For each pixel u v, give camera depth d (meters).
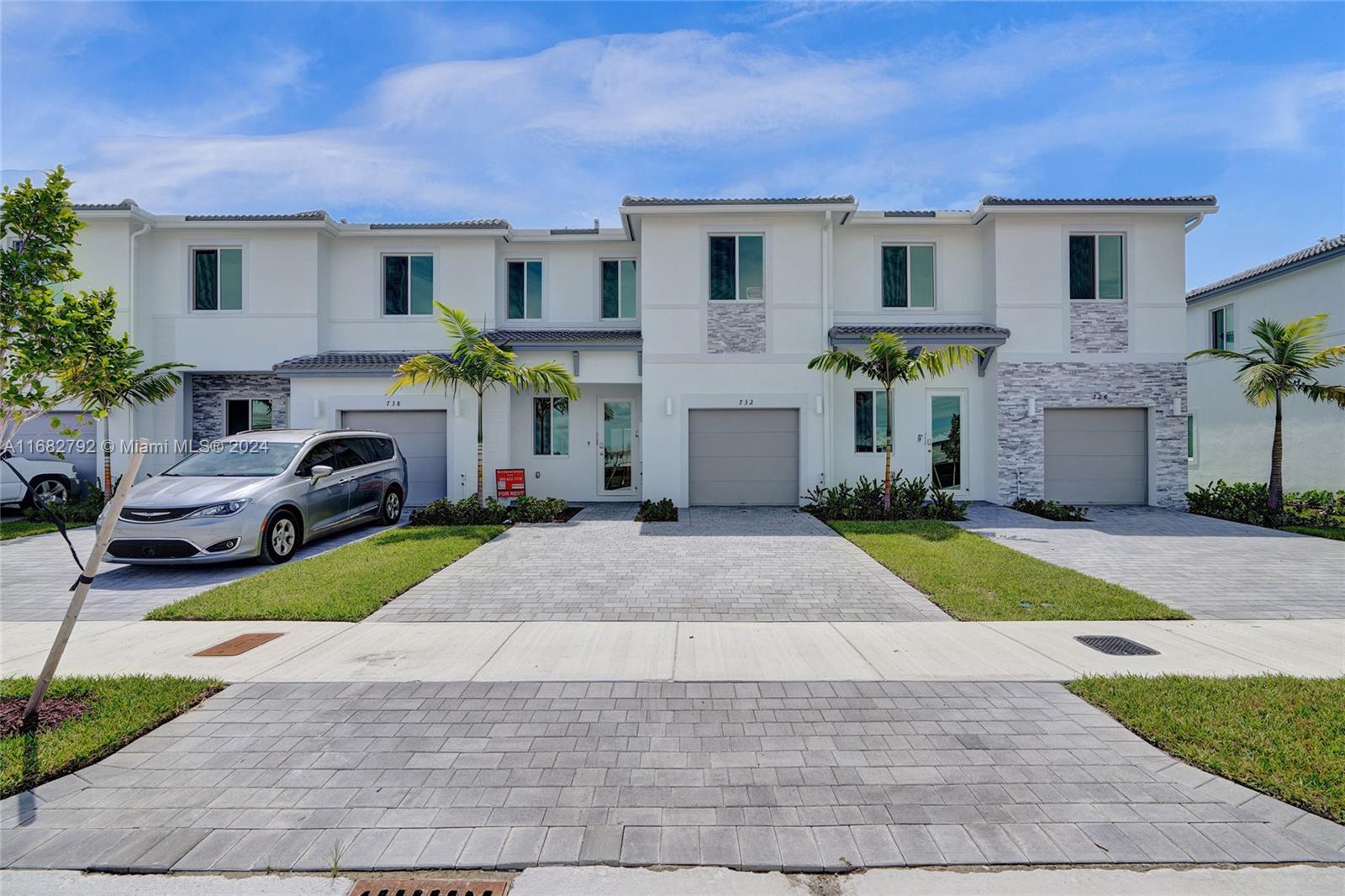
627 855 3.03
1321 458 15.78
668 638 6.19
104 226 15.38
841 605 7.30
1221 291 18.36
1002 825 3.24
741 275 15.19
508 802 3.45
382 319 16.52
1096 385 15.23
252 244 16.05
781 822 3.27
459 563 9.37
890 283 16.12
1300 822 3.26
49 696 4.64
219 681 5.03
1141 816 3.32
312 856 3.03
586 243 16.89
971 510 14.38
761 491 15.23
